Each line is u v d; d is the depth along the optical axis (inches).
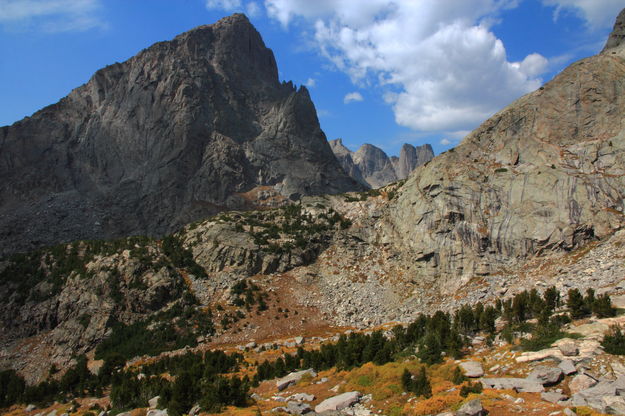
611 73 4343.0
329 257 5098.4
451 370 1897.1
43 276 4783.5
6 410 3147.1
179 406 2063.2
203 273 4690.0
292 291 4574.3
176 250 5022.1
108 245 5049.2
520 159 4471.0
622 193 3676.2
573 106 4397.1
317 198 6186.0
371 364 2267.5
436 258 4360.2
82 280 4478.3
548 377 1612.9
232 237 5034.5
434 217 4539.9
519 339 2107.5
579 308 2206.0
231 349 3609.7
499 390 1622.8
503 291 3543.3
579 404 1403.8
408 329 2625.5
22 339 4266.7
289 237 5196.9
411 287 4365.2
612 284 2760.8
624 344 1676.9
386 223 5177.2
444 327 2356.1
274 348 3560.5
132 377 3115.2
